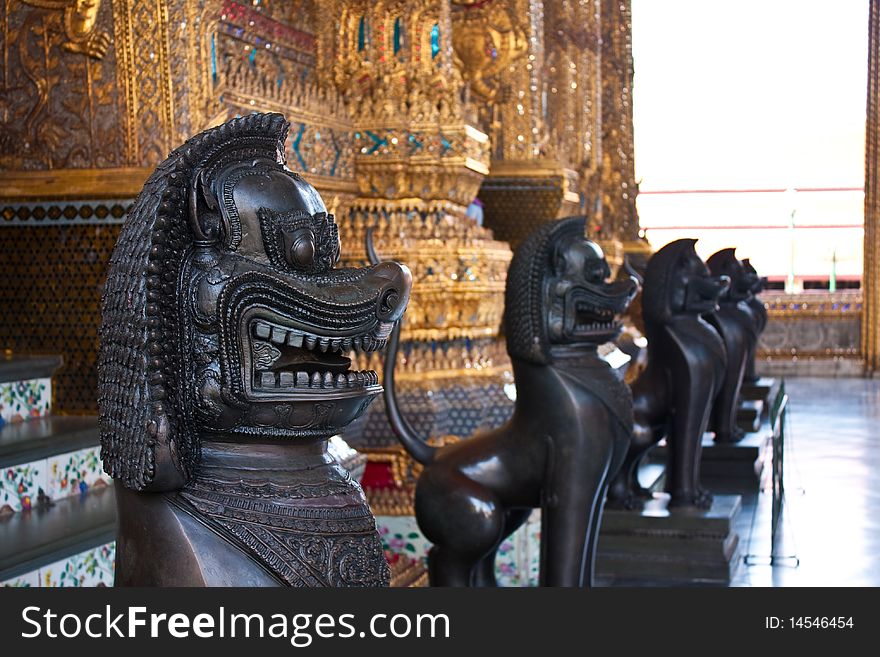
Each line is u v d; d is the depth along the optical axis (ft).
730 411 29.37
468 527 14.16
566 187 29.60
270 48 20.86
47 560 12.14
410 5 22.31
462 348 22.06
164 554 7.09
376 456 20.44
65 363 16.79
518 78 29.30
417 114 22.04
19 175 16.61
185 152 7.09
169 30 16.26
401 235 21.47
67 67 16.55
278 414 7.27
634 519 19.48
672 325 20.71
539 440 14.02
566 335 13.79
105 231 16.47
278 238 7.21
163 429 6.85
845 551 20.80
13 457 13.53
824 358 63.98
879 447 35.29
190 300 7.06
